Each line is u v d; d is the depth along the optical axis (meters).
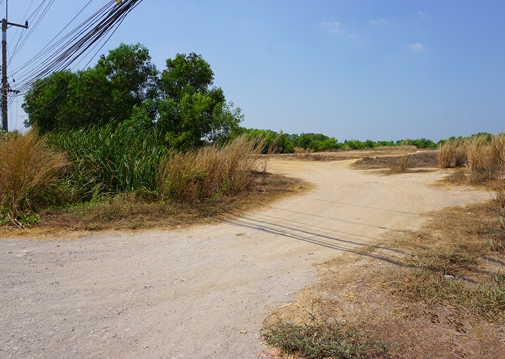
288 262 5.34
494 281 4.16
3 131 8.33
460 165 18.48
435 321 3.35
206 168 10.64
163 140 14.30
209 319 3.53
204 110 16.08
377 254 5.55
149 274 4.80
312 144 52.72
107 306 3.81
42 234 6.48
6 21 17.03
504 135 14.30
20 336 3.12
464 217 7.77
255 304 3.87
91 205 8.46
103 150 9.83
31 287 4.24
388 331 3.17
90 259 5.34
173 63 18.41
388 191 12.76
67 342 3.06
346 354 2.75
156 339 3.16
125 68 16.47
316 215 8.93
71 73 18.08
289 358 2.82
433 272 4.47
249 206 9.90
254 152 12.27
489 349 2.89
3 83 16.80
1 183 7.24
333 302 3.82
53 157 8.52
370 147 52.28
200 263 5.28
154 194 9.20
